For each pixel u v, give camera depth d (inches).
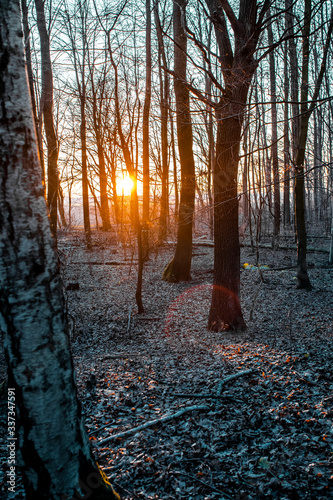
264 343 296.5
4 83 85.1
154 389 221.9
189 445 161.0
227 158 310.5
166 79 471.5
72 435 95.3
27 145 88.5
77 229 1111.6
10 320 88.0
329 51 386.6
